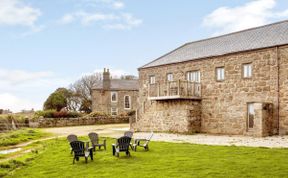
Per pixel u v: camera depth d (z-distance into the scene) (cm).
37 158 1444
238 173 999
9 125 3669
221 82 2428
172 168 1104
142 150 1548
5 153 1689
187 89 2516
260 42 2291
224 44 2667
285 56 2056
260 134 2053
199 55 2642
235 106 2330
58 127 3781
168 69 2866
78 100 6938
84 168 1177
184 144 1712
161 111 2719
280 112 2077
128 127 3497
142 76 3158
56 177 1049
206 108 2533
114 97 5406
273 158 1213
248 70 2272
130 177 1000
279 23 2539
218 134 2373
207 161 1202
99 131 2980
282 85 2069
